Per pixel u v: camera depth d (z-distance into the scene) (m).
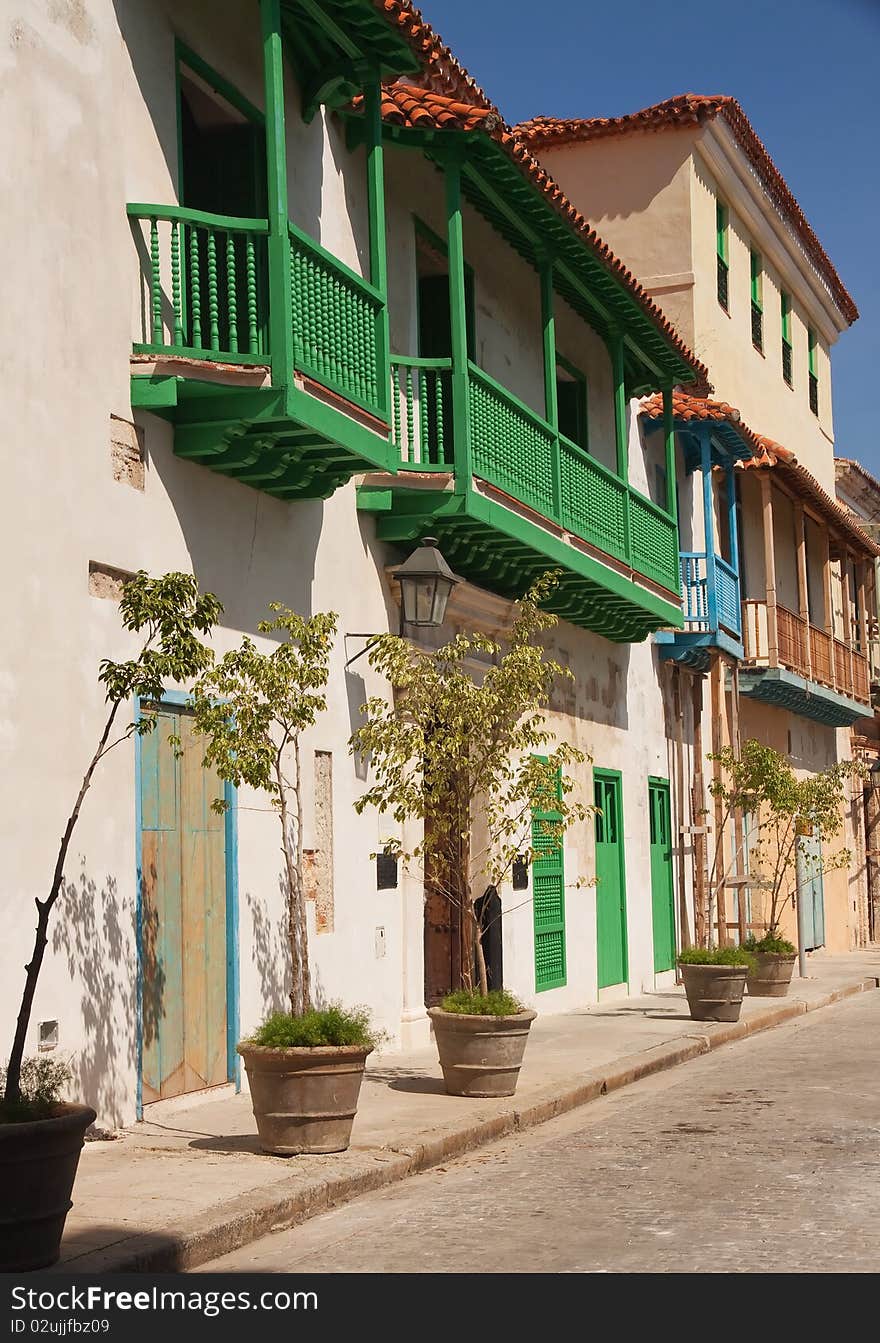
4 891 8.80
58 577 9.48
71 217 9.84
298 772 10.00
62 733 9.42
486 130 13.98
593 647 20.61
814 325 34.84
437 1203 8.47
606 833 21.00
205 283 11.61
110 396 10.17
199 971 11.02
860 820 36.62
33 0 9.57
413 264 15.50
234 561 11.73
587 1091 12.60
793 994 21.97
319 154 13.53
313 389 11.23
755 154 28.62
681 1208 8.16
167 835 10.66
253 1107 9.34
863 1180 8.83
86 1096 9.45
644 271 26.45
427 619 13.98
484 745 12.13
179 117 11.32
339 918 13.24
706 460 23.73
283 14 12.34
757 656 26.62
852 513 37.41
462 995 12.02
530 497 15.68
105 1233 7.10
